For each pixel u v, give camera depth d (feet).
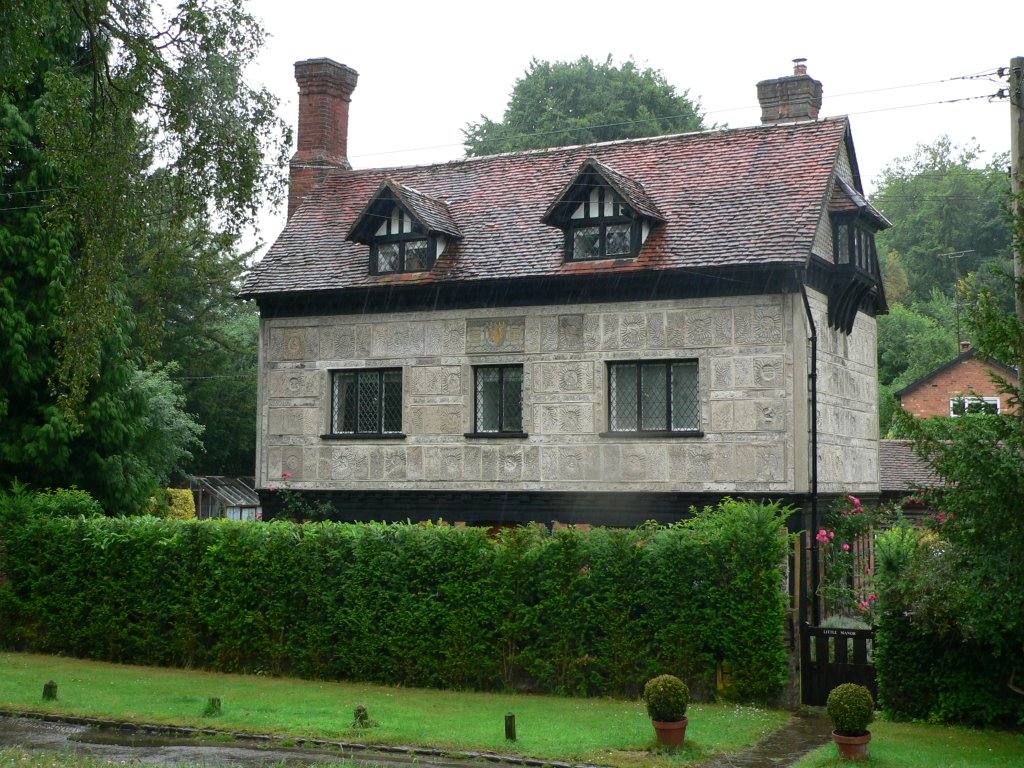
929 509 45.88
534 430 76.84
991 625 44.70
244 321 186.19
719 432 71.82
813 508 70.08
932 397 152.76
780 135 81.15
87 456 88.53
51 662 68.03
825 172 75.82
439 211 83.82
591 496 74.90
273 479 84.64
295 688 60.08
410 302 81.00
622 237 75.61
